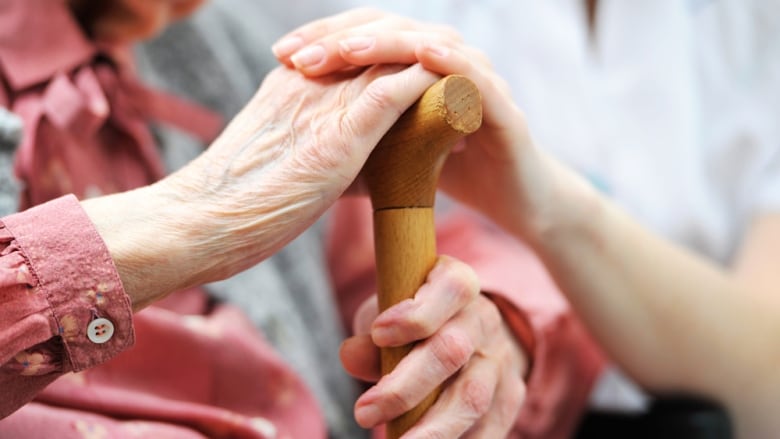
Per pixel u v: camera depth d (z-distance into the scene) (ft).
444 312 1.73
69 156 2.45
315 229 3.37
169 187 1.68
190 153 2.97
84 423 1.94
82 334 1.50
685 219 3.65
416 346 1.75
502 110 1.94
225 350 2.44
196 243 1.60
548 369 2.80
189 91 3.15
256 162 1.70
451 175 2.23
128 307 1.52
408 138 1.69
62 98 2.41
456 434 1.76
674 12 3.73
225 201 1.65
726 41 3.73
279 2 4.10
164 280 1.59
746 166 3.68
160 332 2.33
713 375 2.88
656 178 3.67
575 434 3.04
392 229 1.75
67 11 2.53
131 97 2.69
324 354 3.13
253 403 2.48
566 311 2.85
